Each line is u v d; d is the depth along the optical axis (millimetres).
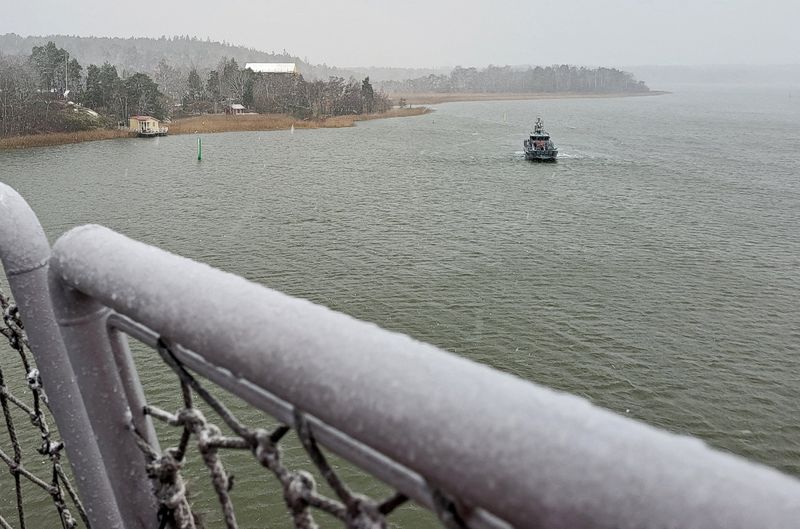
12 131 66625
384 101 121000
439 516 681
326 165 50281
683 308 20641
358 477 10594
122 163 50875
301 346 746
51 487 1902
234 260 25562
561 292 21891
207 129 79875
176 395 13156
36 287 1353
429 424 607
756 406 15234
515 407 576
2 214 1307
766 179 44531
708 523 458
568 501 517
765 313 20297
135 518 1388
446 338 18547
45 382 1438
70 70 99438
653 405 15383
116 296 1015
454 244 27578
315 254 26156
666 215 33312
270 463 945
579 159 53969
